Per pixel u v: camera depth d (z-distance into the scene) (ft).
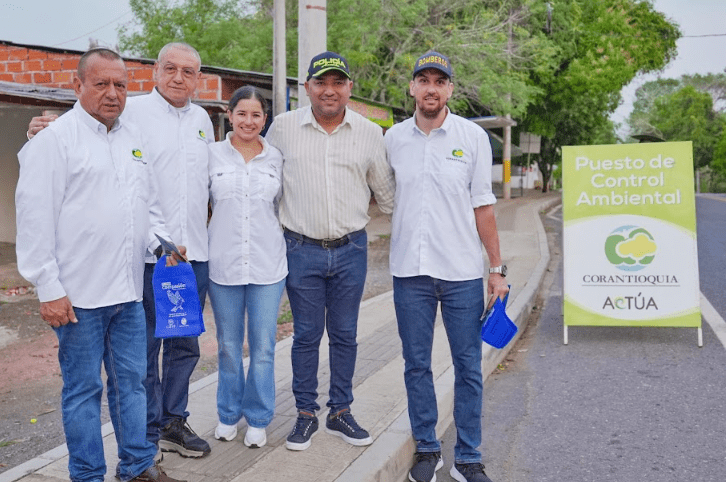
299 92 25.27
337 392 12.73
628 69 90.07
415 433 12.40
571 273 21.59
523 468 12.96
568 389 17.30
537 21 71.15
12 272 31.24
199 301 12.13
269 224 12.07
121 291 10.00
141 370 10.53
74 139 9.61
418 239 11.86
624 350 20.62
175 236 11.62
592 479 12.42
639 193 21.09
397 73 53.21
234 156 12.01
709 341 21.31
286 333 22.21
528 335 22.94
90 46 14.40
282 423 13.55
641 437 14.17
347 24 49.88
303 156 11.99
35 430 14.70
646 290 21.08
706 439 13.96
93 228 9.66
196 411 14.26
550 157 120.16
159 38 60.85
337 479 11.00
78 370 9.85
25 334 22.47
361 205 12.30
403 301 12.10
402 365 17.62
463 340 12.00
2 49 38.47
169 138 11.58
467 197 11.85
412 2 53.98
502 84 57.11
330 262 12.16
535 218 62.75
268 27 54.75
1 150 39.19
